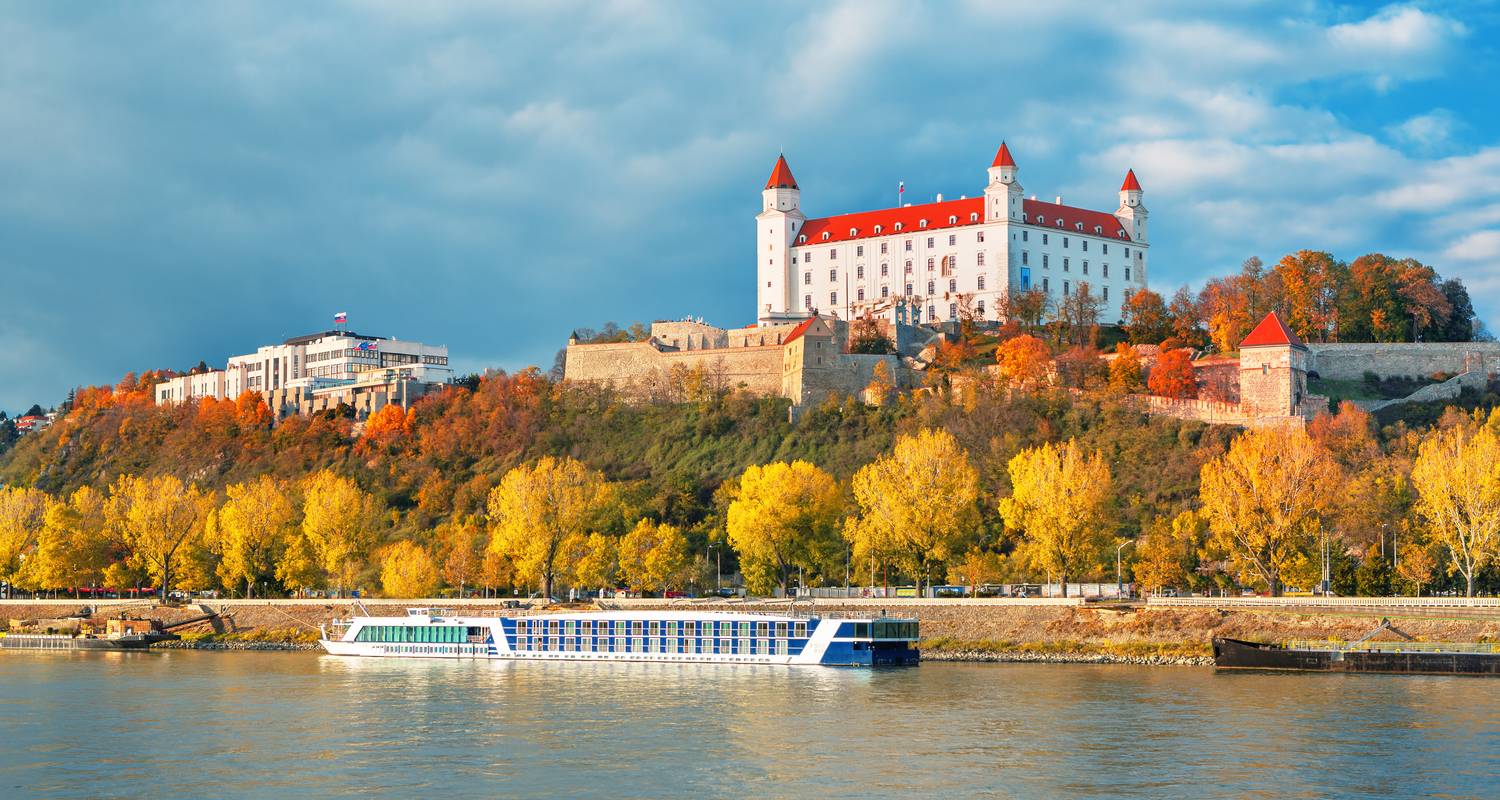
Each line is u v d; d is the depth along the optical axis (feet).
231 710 431.84
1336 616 524.93
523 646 588.09
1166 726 384.47
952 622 584.40
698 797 310.45
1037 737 370.94
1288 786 314.35
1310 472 606.96
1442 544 607.37
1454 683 465.06
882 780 323.98
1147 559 622.95
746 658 551.18
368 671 543.39
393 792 316.19
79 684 503.20
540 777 329.93
